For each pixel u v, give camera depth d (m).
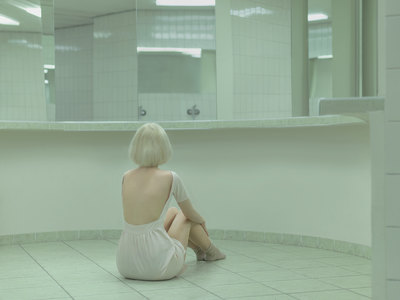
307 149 5.14
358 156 4.66
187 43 5.68
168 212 4.16
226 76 5.64
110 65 6.86
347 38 4.58
